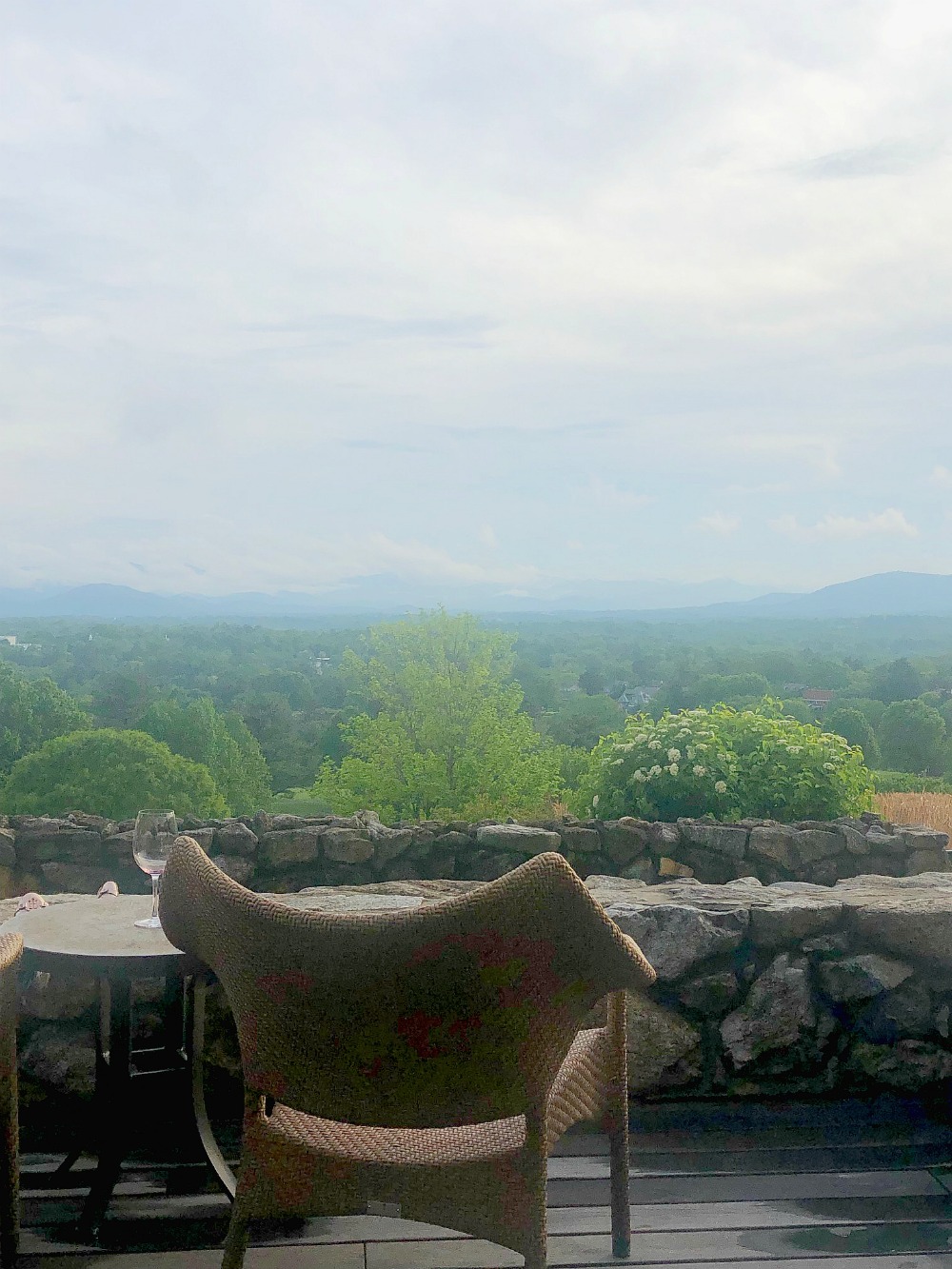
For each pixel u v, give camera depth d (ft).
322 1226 8.30
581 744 130.21
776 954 10.69
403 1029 5.82
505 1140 6.48
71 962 7.56
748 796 23.73
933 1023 10.53
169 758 104.88
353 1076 5.98
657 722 25.86
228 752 134.00
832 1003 10.63
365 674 70.33
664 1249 7.95
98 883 18.35
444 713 69.10
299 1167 6.50
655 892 11.88
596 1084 7.63
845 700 138.10
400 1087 5.97
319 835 18.72
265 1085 6.21
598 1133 9.94
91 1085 9.93
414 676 68.74
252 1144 6.46
